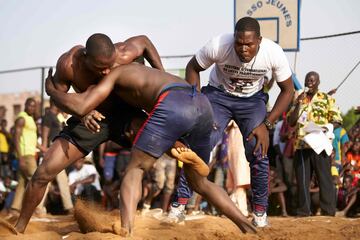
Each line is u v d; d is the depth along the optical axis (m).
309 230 12.09
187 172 9.79
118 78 9.59
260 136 12.26
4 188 23.52
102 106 10.55
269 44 11.82
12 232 10.23
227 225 13.54
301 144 17.25
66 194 20.86
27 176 20.03
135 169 9.34
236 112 12.41
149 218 13.82
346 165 19.47
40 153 21.92
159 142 9.19
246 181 17.02
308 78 17.52
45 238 9.93
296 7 18.36
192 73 12.34
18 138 20.02
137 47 10.40
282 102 12.24
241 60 11.73
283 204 19.11
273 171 19.34
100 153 22.72
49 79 10.38
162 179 20.27
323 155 17.12
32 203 10.66
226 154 19.02
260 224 12.50
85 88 10.34
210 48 11.93
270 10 18.56
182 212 13.03
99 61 9.55
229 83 12.23
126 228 9.09
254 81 12.15
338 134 19.36
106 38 9.66
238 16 18.73
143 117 10.67
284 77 12.04
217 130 12.34
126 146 11.09
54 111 21.23
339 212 19.72
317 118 17.31
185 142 9.67
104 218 11.99
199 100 9.45
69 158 10.59
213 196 9.79
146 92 9.43
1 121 25.55
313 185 18.95
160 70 9.91
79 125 10.57
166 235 11.10
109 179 21.75
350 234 11.28
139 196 9.24
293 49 18.44
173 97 9.23
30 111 20.44
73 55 10.20
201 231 11.97
